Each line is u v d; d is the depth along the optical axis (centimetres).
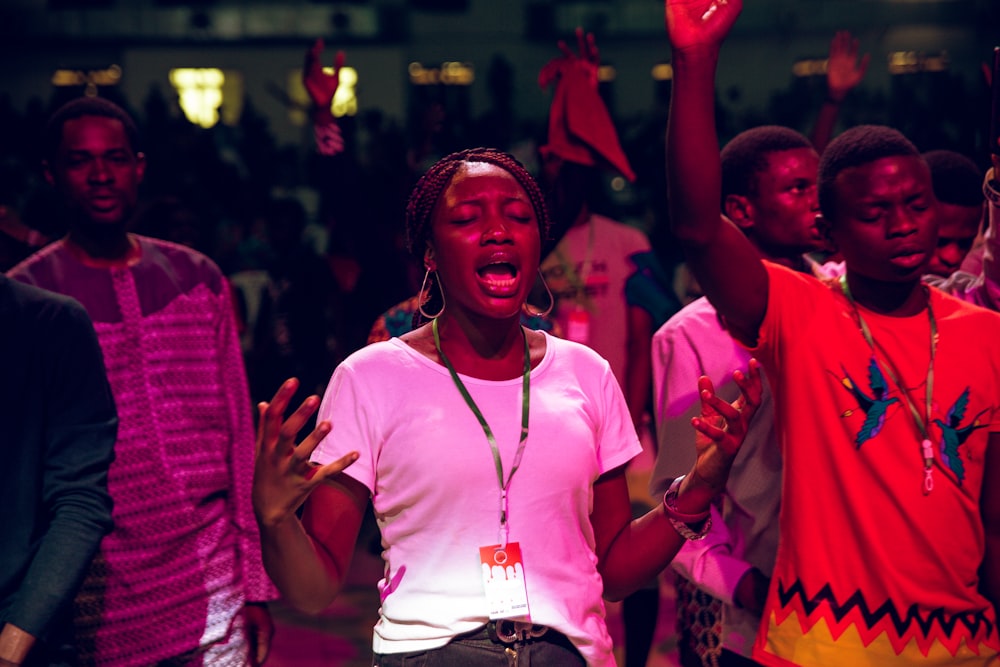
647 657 408
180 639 301
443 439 201
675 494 219
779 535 271
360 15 2170
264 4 2150
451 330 213
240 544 318
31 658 229
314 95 435
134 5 2142
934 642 235
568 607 202
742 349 289
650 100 2180
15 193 1650
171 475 302
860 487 236
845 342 239
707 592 277
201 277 320
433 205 214
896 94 2025
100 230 308
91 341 248
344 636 512
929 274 352
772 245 309
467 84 2184
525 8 2180
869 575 235
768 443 278
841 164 244
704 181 222
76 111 310
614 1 2166
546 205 221
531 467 203
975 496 238
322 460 204
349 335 671
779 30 2102
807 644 237
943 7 2044
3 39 2138
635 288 454
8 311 239
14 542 237
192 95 2173
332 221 472
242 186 1523
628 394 454
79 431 243
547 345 219
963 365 238
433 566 200
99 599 291
